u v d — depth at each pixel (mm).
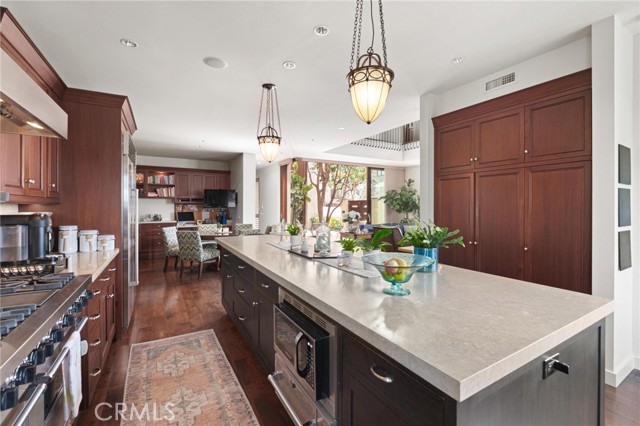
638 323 2461
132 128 4125
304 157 8320
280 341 1820
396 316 1143
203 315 3584
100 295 2252
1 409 832
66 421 1329
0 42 1915
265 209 9938
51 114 1650
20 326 1008
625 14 2207
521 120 2887
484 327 1043
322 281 1665
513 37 2475
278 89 3455
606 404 2029
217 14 2129
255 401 2020
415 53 2721
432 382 798
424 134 3742
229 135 5605
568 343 1113
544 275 2707
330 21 2232
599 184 2344
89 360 1967
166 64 2834
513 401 909
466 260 3367
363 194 9703
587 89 2455
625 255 2369
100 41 2434
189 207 8461
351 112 4293
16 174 2014
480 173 3225
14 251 1786
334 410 1339
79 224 2920
